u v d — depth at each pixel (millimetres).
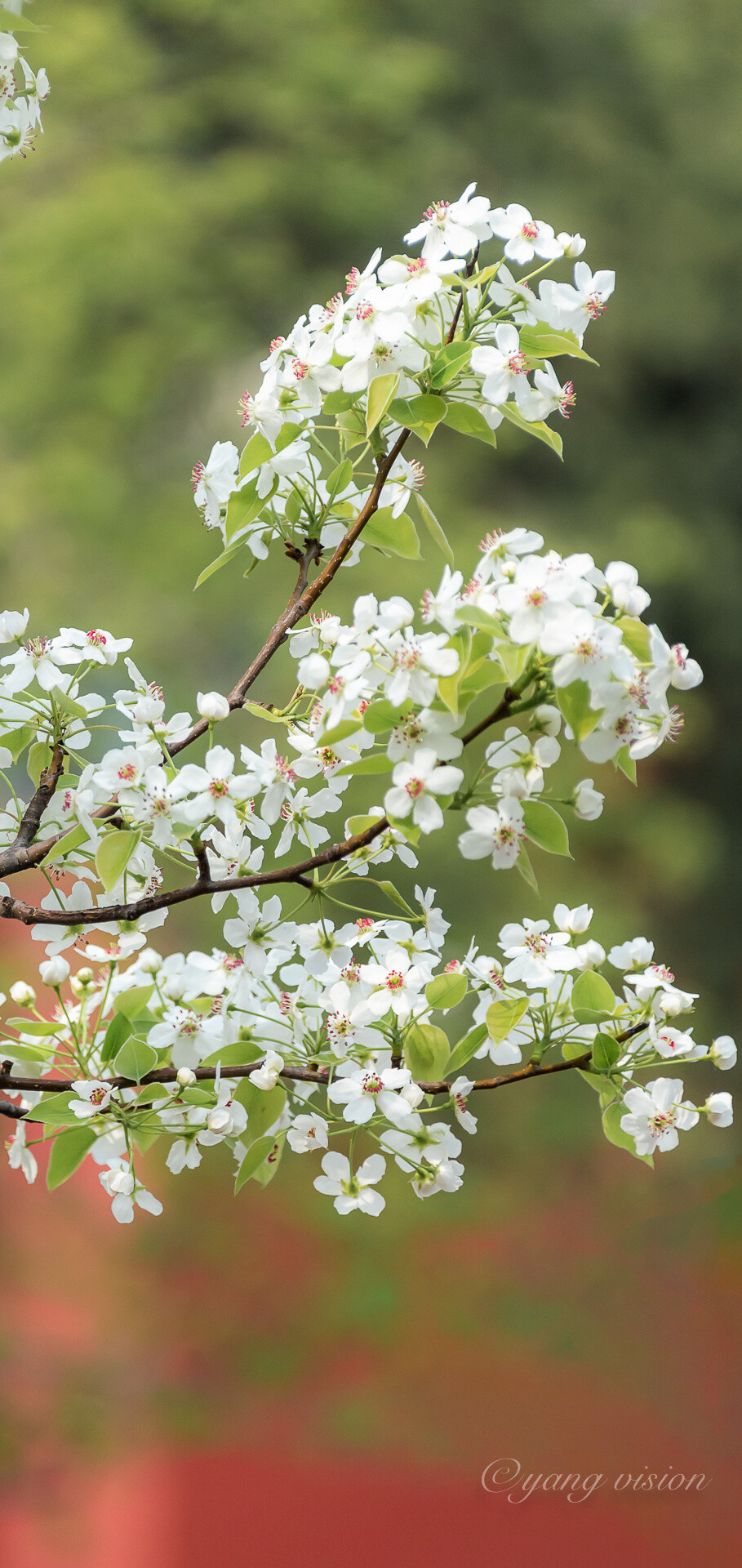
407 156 11531
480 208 1873
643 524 12656
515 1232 8055
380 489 2018
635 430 13703
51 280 9711
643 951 1939
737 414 13859
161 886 2068
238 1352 6180
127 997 1929
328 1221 7477
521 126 12992
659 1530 5051
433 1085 1963
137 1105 1933
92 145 10562
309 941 1994
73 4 10250
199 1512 5172
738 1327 6309
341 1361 6301
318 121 10922
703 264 13516
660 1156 8953
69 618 9953
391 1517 5227
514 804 1686
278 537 2236
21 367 9797
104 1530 4996
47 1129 1982
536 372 1915
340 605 10016
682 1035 1902
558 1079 10297
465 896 10781
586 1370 6223
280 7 10820
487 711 7648
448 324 1965
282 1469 5516
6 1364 5738
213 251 10508
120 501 9969
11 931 5219
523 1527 5188
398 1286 6934
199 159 11297
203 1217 7207
